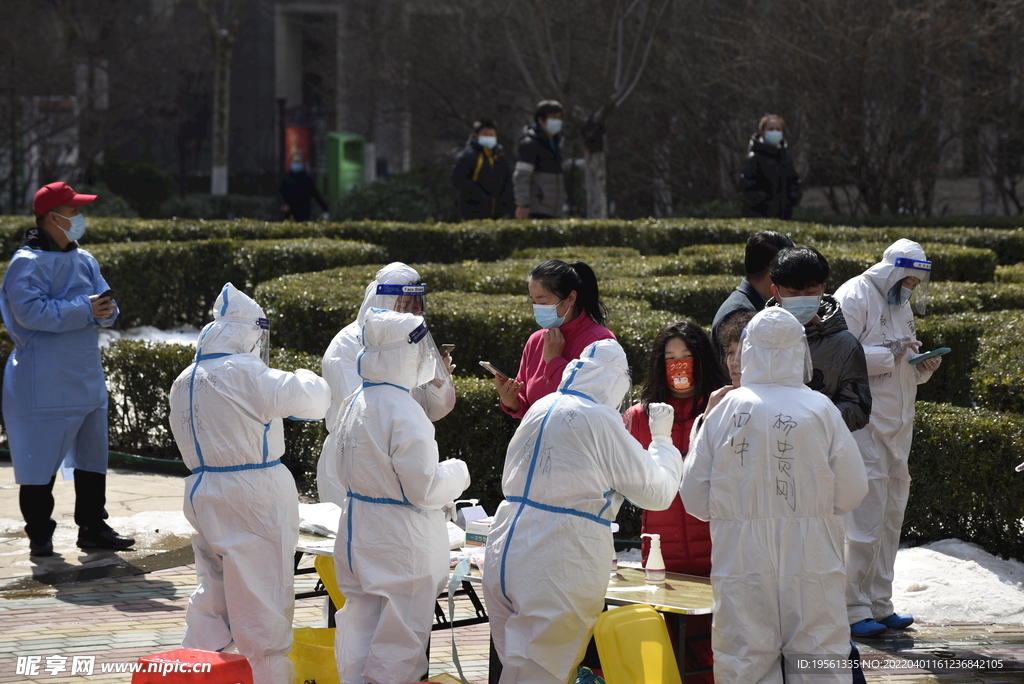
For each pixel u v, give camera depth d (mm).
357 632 6969
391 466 6863
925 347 13828
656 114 39531
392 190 39625
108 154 53219
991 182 35875
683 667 6574
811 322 7738
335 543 7094
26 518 10602
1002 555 10641
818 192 38969
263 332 7426
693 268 19078
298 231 24953
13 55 39281
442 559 7086
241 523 7098
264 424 7152
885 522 8820
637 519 11281
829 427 6242
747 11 35000
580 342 8125
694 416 7410
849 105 33125
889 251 8734
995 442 10547
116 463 14688
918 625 9031
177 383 7254
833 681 6168
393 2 45719
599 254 20766
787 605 6199
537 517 6465
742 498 6219
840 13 32344
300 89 67375
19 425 10500
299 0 65875
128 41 48469
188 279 22609
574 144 40750
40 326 10250
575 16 37625
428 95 44812
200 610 7289
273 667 7152
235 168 68000
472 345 13266
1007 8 30031
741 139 37625
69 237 10617
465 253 24828
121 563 10508
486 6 42469
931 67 31391
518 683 6387
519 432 6703
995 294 16625
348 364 8242
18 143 40562
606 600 6715
